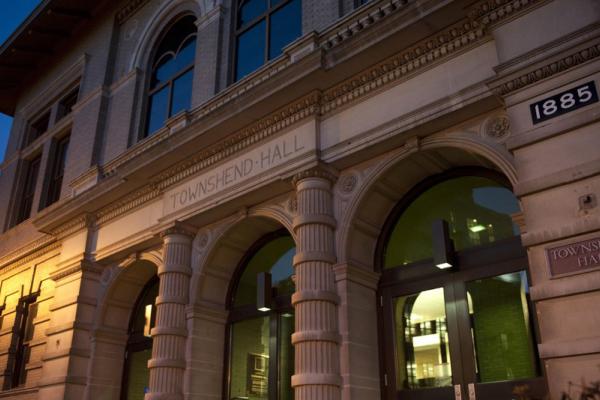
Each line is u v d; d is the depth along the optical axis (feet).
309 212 29.25
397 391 27.32
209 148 35.81
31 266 54.03
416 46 27.63
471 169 28.48
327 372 26.11
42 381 43.11
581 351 18.38
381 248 30.30
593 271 19.08
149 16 52.65
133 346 43.86
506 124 24.90
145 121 48.91
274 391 32.65
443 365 26.35
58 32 61.31
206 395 34.47
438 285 27.68
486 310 25.84
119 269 43.14
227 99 36.78
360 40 28.25
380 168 28.66
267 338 34.65
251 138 33.94
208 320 36.09
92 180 46.24
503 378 24.40
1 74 67.26
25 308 53.36
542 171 21.15
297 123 31.78
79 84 59.00
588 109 20.71
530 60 22.47
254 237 37.24
